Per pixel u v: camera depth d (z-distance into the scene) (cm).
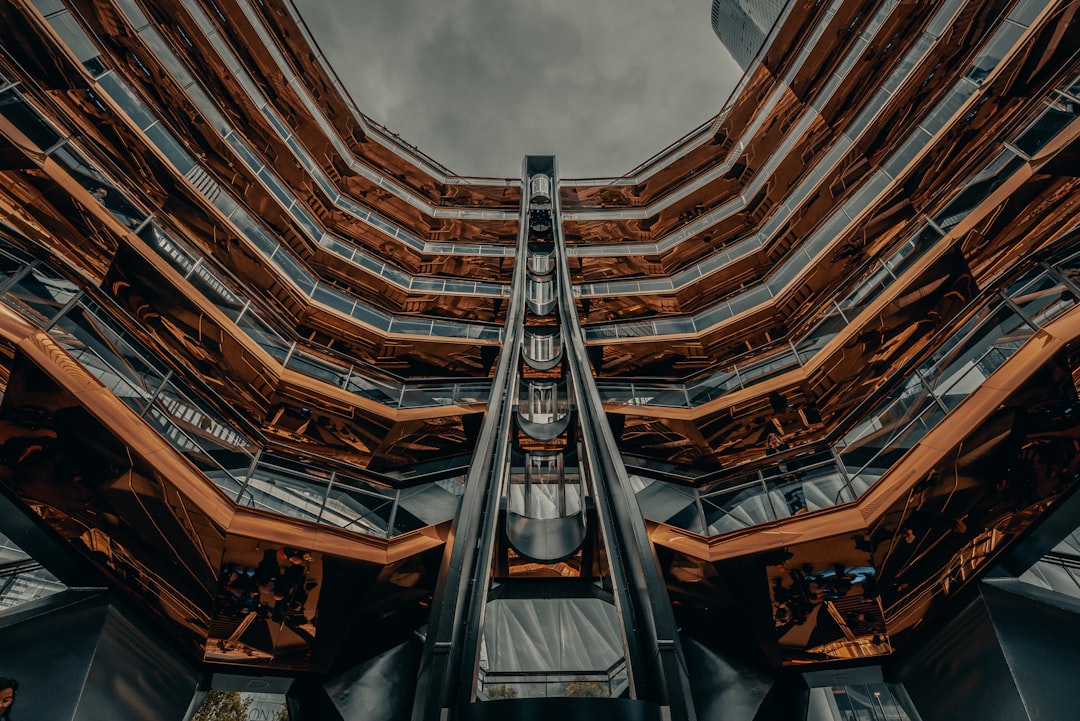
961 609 957
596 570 1098
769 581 1083
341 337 2102
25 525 872
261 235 1970
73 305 1045
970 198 1433
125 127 1538
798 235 2242
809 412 1725
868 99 2009
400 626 1190
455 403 1823
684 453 1809
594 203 3241
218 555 967
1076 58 1318
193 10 2030
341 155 2692
